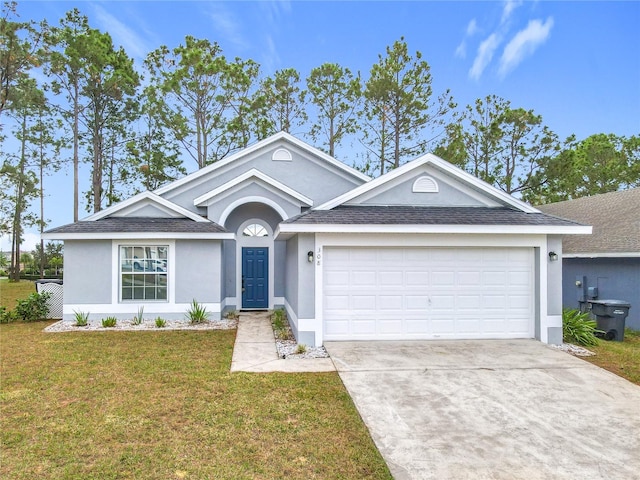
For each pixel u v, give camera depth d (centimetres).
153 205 1349
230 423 526
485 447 471
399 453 456
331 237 939
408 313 970
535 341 962
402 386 668
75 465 422
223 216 1386
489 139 2286
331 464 431
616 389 662
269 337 1037
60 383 673
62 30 2323
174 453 448
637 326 1229
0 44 1912
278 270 1498
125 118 2644
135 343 964
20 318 1294
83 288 1214
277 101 2484
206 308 1256
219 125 2253
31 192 3055
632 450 466
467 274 981
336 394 629
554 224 935
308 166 1534
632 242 1262
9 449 454
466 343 941
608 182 3284
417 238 955
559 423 536
